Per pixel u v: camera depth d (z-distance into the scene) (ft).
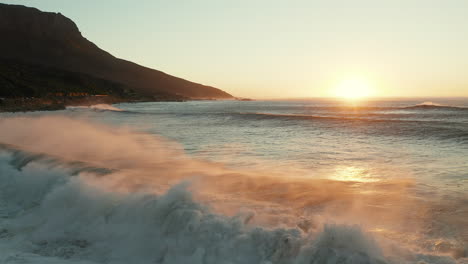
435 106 138.31
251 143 47.14
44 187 23.99
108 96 360.28
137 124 85.35
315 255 13.34
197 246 15.31
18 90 260.42
